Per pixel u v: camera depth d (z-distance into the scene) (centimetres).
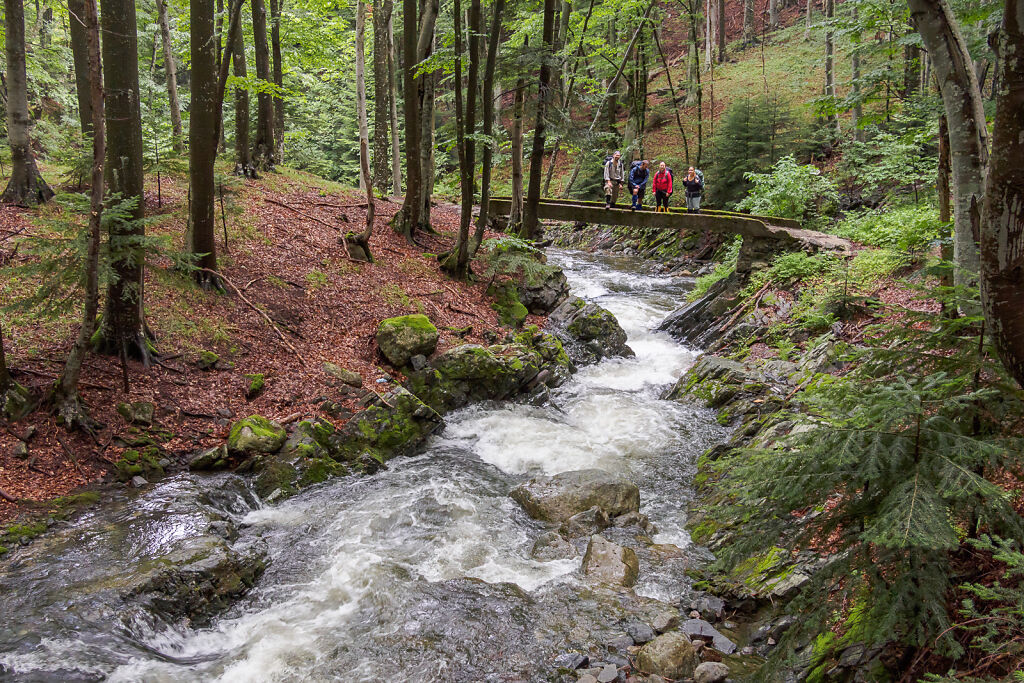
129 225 761
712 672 487
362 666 514
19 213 1130
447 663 518
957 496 320
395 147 2144
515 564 666
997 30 347
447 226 1794
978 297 416
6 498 666
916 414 354
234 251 1238
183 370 920
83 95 1380
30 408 760
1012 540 305
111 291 870
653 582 635
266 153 1978
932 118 1605
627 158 2739
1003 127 322
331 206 1667
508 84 1518
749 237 1482
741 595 593
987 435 368
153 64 2197
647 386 1229
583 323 1359
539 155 1464
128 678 471
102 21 809
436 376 1064
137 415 819
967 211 636
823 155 2286
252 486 792
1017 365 336
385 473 870
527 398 1138
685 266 2108
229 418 877
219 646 539
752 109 2225
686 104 3070
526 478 877
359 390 984
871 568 351
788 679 431
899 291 1122
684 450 946
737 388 1075
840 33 1081
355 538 704
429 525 736
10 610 527
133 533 644
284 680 495
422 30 1494
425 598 604
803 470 365
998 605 358
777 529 382
